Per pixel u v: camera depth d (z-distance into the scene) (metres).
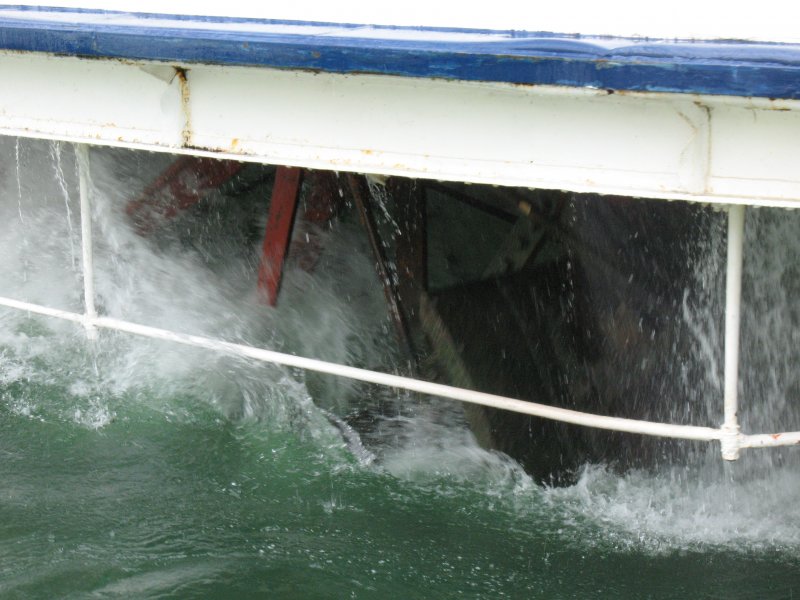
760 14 4.24
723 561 5.50
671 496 6.15
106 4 5.30
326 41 4.17
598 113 3.90
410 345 6.90
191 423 6.75
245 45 4.27
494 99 4.04
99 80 4.87
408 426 6.71
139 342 7.69
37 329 7.92
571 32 4.35
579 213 7.24
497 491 6.16
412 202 6.81
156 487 6.05
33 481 6.04
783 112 3.70
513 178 4.11
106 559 5.30
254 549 5.48
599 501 6.12
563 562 5.50
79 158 5.79
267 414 6.86
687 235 6.93
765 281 6.66
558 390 6.75
